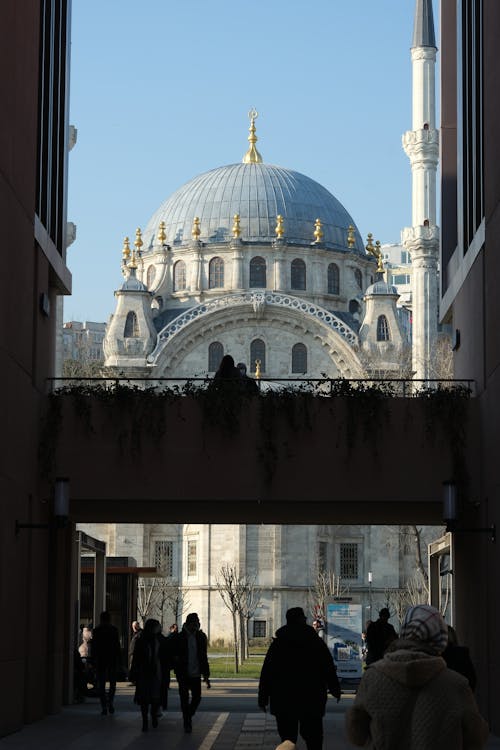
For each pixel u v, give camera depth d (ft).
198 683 129.90
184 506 156.25
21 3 131.95
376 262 573.33
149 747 115.24
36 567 141.59
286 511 163.32
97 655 153.58
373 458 145.59
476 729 44.24
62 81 171.53
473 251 151.02
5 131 123.13
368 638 118.52
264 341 497.46
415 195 542.98
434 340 518.78
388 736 44.04
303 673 85.92
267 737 126.52
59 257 161.99
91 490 144.77
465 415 145.79
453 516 136.26
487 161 140.87
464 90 165.89
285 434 145.89
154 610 494.59
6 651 123.85
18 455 131.23
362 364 488.85
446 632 46.01
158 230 577.43
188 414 146.10
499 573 129.59
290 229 559.79
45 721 142.61
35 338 142.51
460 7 171.53
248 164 587.27
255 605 470.39
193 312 495.41
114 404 145.69
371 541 498.28
